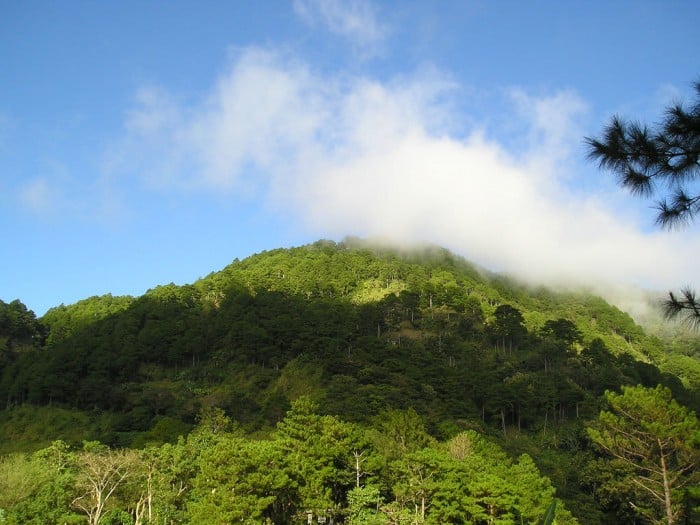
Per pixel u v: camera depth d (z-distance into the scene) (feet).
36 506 118.32
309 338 344.49
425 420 229.66
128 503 156.56
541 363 346.33
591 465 184.34
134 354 349.20
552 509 22.75
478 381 284.20
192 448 161.17
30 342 412.57
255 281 499.92
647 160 30.45
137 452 153.38
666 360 449.06
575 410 284.41
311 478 136.98
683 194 30.83
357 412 231.50
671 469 118.21
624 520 168.25
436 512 133.08
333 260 584.40
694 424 104.58
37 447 246.88
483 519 132.57
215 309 422.82
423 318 408.46
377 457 151.12
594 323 519.60
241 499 115.03
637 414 113.60
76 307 501.15
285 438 158.81
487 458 172.76
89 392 300.20
